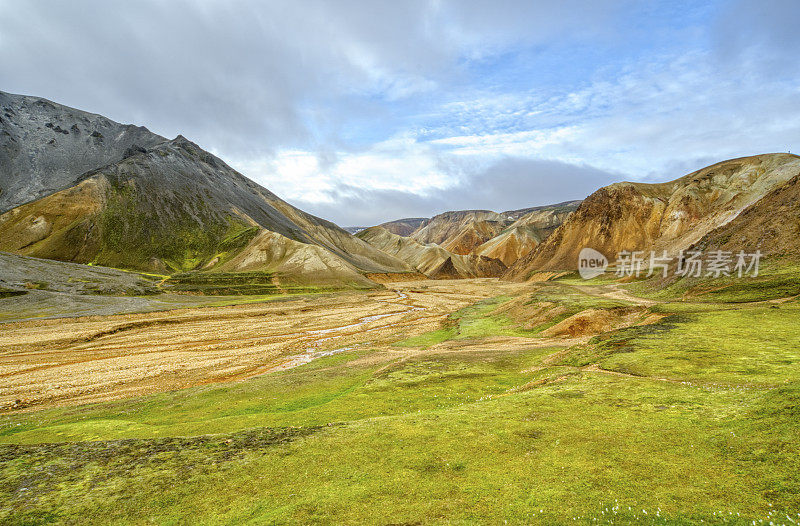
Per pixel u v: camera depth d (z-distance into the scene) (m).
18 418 35.34
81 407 37.88
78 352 65.50
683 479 14.27
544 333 59.38
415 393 32.59
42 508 15.03
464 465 16.84
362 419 25.16
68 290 109.75
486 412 23.81
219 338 77.69
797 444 14.82
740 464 14.67
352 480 16.09
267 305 122.19
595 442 18.08
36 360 60.12
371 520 13.21
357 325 93.06
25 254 166.12
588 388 27.25
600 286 121.31
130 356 63.09
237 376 52.84
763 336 36.06
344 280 183.12
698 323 44.12
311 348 68.62
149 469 18.08
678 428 18.67
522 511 13.16
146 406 36.31
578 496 13.79
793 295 53.62
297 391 37.75
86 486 16.67
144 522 13.94
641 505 12.92
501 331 68.44
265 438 21.42
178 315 98.19
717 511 12.15
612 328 56.22
